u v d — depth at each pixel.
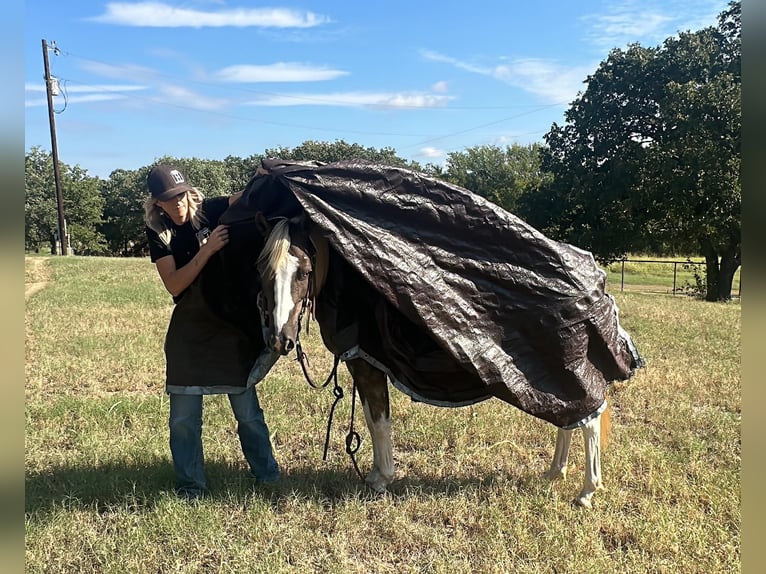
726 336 10.45
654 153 25.98
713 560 3.45
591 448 4.15
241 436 4.43
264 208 3.97
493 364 3.89
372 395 4.28
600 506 4.16
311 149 68.88
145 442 5.17
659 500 4.25
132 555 3.50
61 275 19.92
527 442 5.44
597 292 4.00
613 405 6.53
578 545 3.61
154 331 10.33
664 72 28.03
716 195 24.27
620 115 29.05
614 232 28.23
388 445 4.36
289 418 5.95
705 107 24.50
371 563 3.51
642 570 3.38
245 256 4.12
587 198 29.28
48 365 7.73
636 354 4.35
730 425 5.68
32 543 3.55
